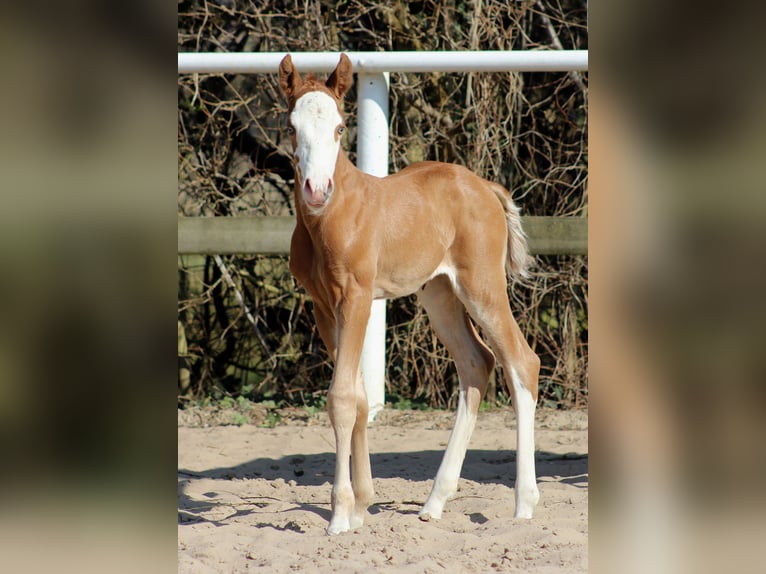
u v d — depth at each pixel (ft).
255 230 19.10
